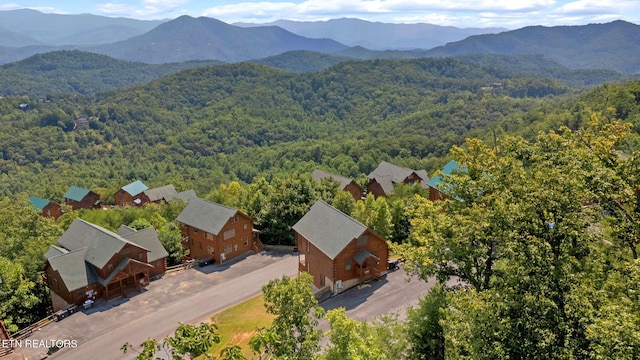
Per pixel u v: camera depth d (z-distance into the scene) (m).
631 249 25.42
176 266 56.38
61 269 46.72
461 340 21.48
